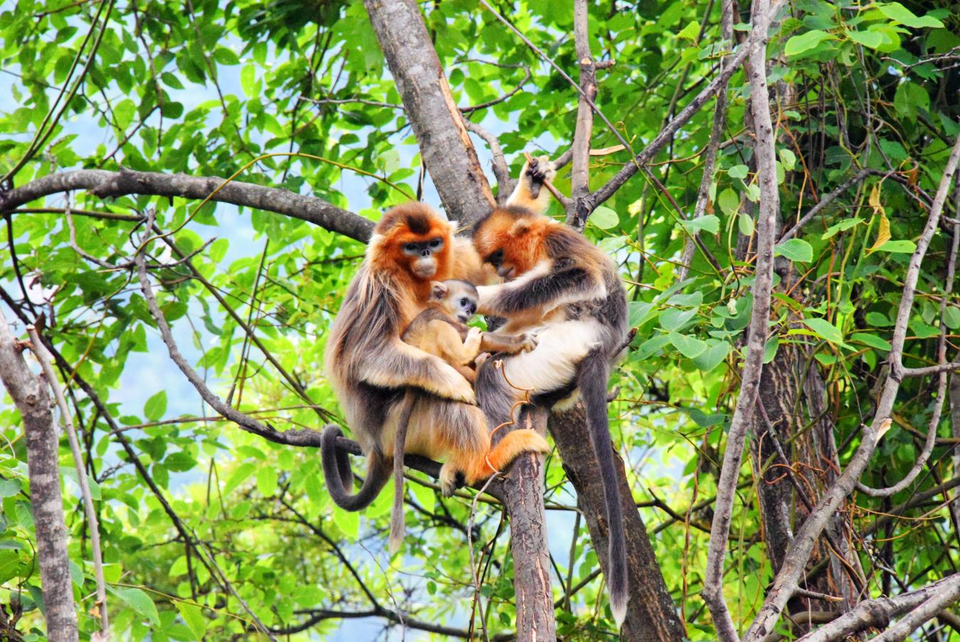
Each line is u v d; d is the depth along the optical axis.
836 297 8.02
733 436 5.36
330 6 11.83
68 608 5.19
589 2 12.80
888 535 9.71
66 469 6.45
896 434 9.98
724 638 5.50
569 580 10.06
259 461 11.91
